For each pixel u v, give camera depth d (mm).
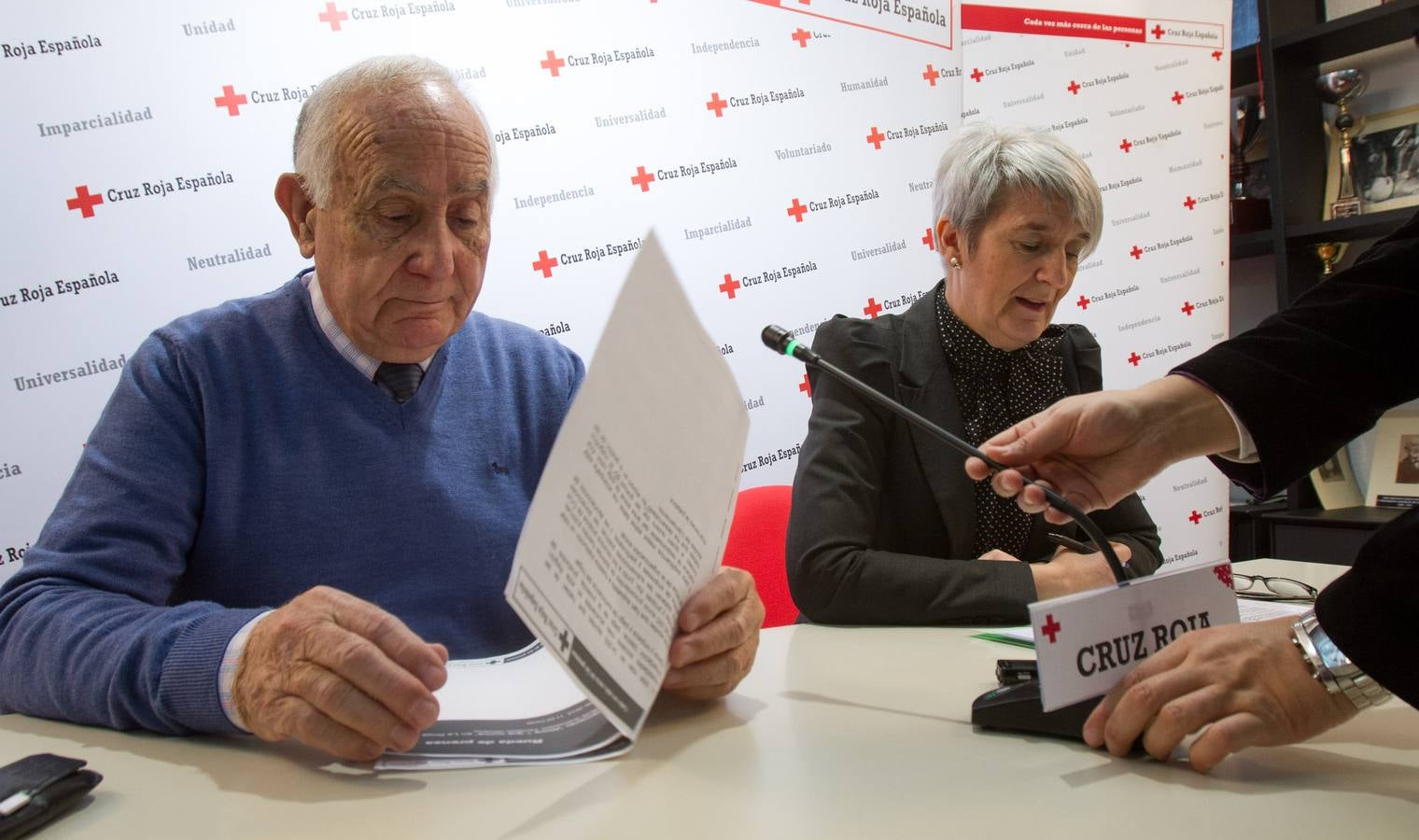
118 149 1911
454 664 879
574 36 2336
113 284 1911
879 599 1104
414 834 518
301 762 655
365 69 1018
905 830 506
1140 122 3119
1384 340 722
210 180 1987
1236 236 3158
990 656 936
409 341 1065
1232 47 3266
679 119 2467
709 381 674
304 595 691
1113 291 3078
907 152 2801
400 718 611
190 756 675
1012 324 1363
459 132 1005
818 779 589
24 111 1838
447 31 2201
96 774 592
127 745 709
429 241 1004
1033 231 1301
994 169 1321
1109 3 3078
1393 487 2859
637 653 625
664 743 671
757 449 2562
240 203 2014
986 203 1321
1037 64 3000
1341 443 730
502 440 1211
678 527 669
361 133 969
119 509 946
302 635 637
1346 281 757
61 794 559
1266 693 582
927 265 2838
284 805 572
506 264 2271
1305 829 494
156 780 624
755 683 835
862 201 2730
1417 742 639
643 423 615
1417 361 719
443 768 627
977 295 1364
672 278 618
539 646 931
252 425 1072
